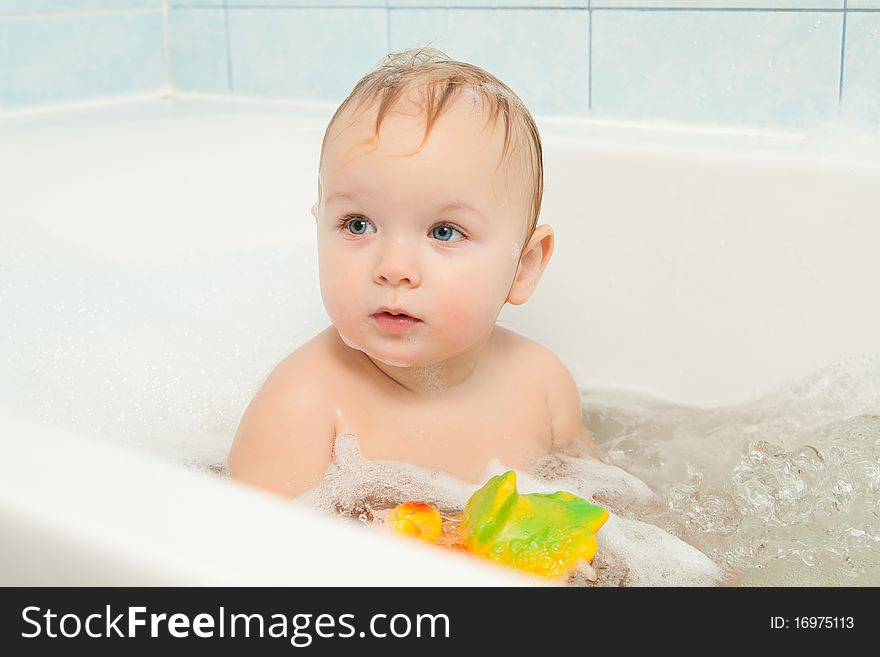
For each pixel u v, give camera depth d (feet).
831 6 3.93
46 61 5.12
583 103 4.56
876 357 3.48
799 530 2.69
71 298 4.04
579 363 4.07
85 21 5.25
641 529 2.63
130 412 3.78
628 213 3.93
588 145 4.00
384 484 2.84
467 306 2.66
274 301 4.34
